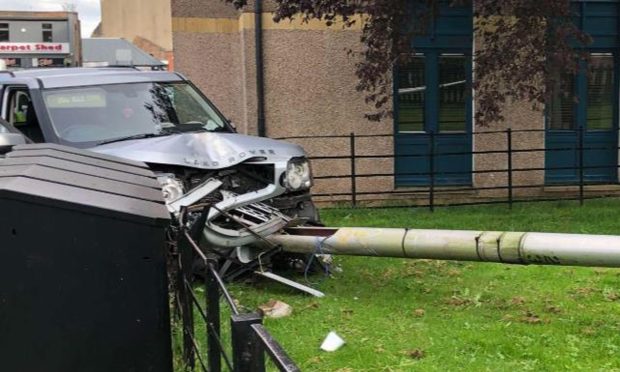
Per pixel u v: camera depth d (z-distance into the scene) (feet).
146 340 9.16
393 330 15.85
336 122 35.40
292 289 19.20
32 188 8.96
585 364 13.74
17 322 8.69
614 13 37.11
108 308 9.00
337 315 16.98
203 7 36.06
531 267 21.18
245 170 19.34
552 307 17.28
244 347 6.89
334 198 35.68
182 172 18.51
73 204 8.77
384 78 32.83
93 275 8.93
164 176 18.04
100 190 9.87
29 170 10.20
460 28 36.19
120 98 21.48
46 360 8.84
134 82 22.22
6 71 24.08
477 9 28.40
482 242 16.85
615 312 16.84
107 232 8.93
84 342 8.96
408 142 36.45
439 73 36.42
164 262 9.17
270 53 34.81
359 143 35.63
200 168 18.44
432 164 32.07
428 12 29.30
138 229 9.04
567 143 37.27
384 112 31.68
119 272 9.01
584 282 19.48
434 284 19.66
